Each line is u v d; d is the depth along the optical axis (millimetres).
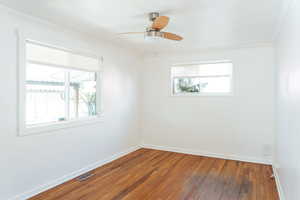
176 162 3855
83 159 3305
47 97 2859
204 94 4301
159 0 2037
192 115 4406
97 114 3658
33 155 2545
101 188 2779
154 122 4848
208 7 2193
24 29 2418
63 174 2953
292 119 1883
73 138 3117
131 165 3693
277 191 2709
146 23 2740
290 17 1991
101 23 2740
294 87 1794
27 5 2174
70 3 2121
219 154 4141
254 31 3018
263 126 3750
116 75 4055
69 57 3062
